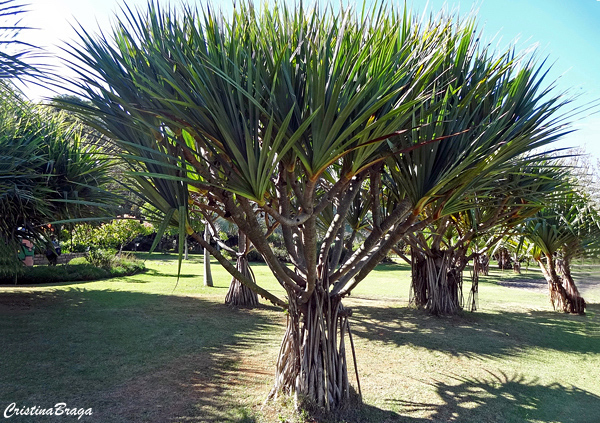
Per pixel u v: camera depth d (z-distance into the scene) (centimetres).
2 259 733
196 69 203
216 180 237
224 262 281
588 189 624
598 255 550
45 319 605
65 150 668
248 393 355
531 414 341
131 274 1422
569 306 830
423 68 251
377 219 302
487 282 1564
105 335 530
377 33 249
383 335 604
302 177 302
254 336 563
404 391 382
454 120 248
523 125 271
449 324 693
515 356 516
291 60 224
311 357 318
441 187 255
